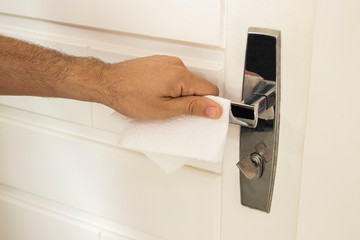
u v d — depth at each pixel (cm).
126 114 72
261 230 79
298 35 64
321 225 71
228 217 82
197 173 81
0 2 85
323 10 59
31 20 85
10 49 78
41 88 77
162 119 70
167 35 73
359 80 60
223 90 73
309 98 64
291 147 71
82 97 75
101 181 92
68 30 82
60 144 93
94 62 73
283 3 63
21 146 98
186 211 85
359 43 58
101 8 76
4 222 111
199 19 69
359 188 66
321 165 67
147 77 68
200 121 67
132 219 92
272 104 68
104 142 88
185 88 67
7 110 97
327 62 61
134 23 74
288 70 66
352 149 64
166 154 73
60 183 98
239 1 66
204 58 73
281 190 74
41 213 103
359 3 57
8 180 105
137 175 87
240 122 67
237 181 78
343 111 62
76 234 101
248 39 66
